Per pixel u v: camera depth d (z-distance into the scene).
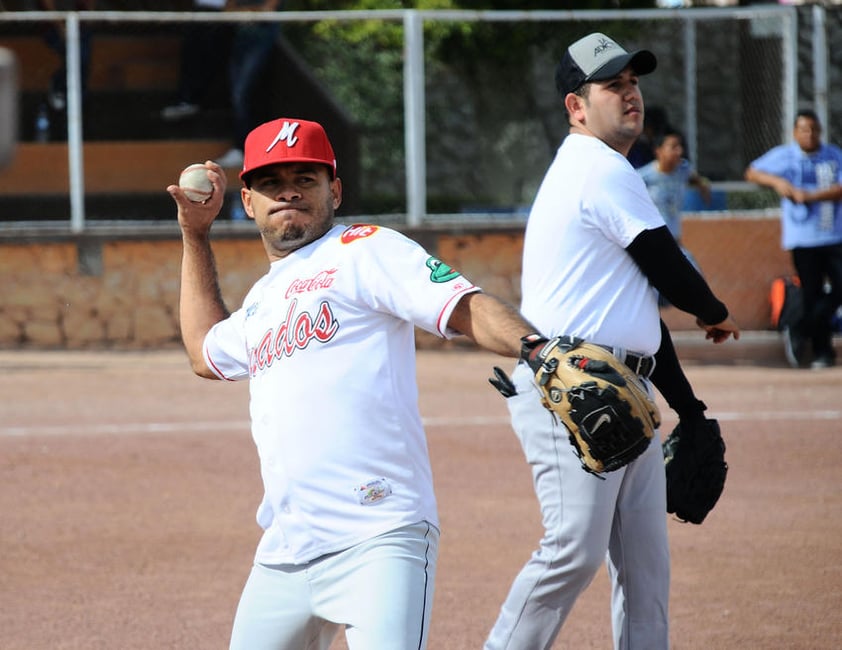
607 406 11.73
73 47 54.22
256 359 13.55
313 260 13.38
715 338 17.47
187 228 15.12
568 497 16.50
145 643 20.62
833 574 24.44
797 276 53.03
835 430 38.16
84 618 21.88
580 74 17.39
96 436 37.28
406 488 12.98
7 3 64.38
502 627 17.16
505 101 74.12
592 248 16.81
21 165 59.47
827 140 58.59
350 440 12.89
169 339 54.97
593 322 16.77
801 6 59.69
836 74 64.62
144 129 62.72
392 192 78.94
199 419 39.94
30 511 29.08
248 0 58.78
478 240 55.50
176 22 56.00
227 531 27.52
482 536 27.09
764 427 38.59
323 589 12.98
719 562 25.31
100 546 26.30
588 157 17.02
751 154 61.94
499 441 36.78
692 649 20.34
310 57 79.12
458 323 12.52
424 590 12.70
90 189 60.03
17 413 40.81
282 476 13.12
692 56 60.12
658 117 51.47
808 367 51.62
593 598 23.48
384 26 73.00
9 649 20.30
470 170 75.56
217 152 61.53
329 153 13.63
